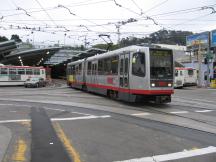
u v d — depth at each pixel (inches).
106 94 930.7
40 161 286.2
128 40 1608.0
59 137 385.4
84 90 1306.6
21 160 289.6
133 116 566.6
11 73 1904.5
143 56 712.4
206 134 406.6
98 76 1015.0
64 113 605.0
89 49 2285.9
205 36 1921.8
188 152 316.2
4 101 850.8
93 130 431.2
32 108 689.6
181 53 2407.7
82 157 299.1
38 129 438.6
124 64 788.0
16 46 2105.1
